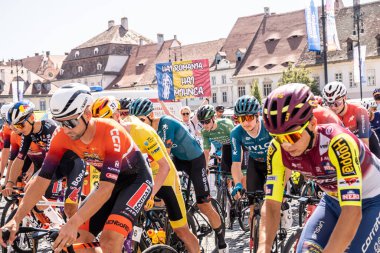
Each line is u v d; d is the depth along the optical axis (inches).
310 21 822.5
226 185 266.2
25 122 195.9
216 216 203.3
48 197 201.3
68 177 177.9
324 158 99.3
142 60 2741.1
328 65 1915.6
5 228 112.9
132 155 124.9
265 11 2346.2
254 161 200.5
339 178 95.6
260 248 102.7
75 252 115.6
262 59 2124.8
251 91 1909.4
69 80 2992.1
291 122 89.4
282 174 107.5
